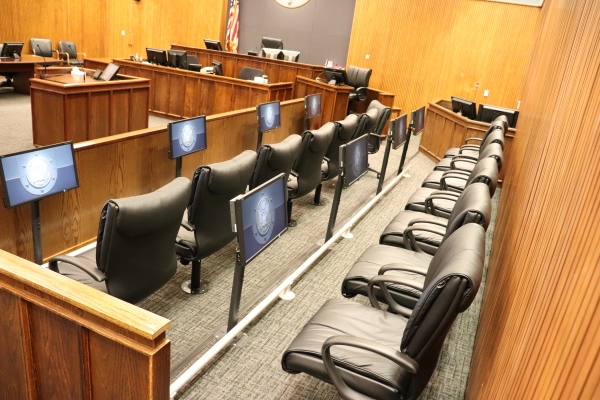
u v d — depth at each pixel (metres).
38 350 1.63
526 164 2.72
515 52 9.52
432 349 1.67
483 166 3.15
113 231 2.06
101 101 6.36
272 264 3.67
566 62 2.05
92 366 1.55
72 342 1.54
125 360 1.47
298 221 4.52
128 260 2.22
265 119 5.59
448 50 9.98
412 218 3.35
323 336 2.02
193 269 3.13
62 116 5.91
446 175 4.17
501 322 1.75
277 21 11.75
